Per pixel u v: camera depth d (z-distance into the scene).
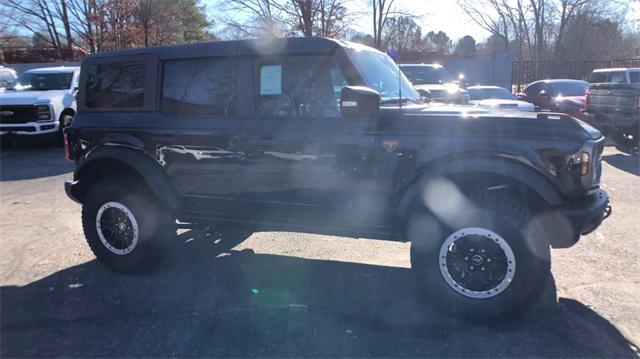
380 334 3.52
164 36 32.28
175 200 4.47
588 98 12.12
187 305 4.03
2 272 4.79
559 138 3.48
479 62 26.42
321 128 3.92
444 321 3.68
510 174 3.50
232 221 4.38
